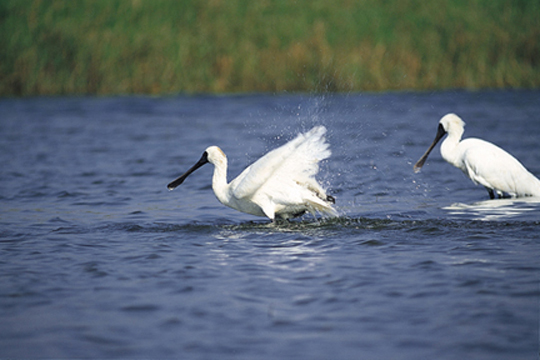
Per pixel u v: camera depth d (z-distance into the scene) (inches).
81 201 592.1
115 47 1385.3
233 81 1418.6
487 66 1508.4
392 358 258.5
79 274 364.8
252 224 496.4
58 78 1379.2
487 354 260.4
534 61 1530.5
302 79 1405.0
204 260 389.7
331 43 1443.2
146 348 270.1
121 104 1309.1
